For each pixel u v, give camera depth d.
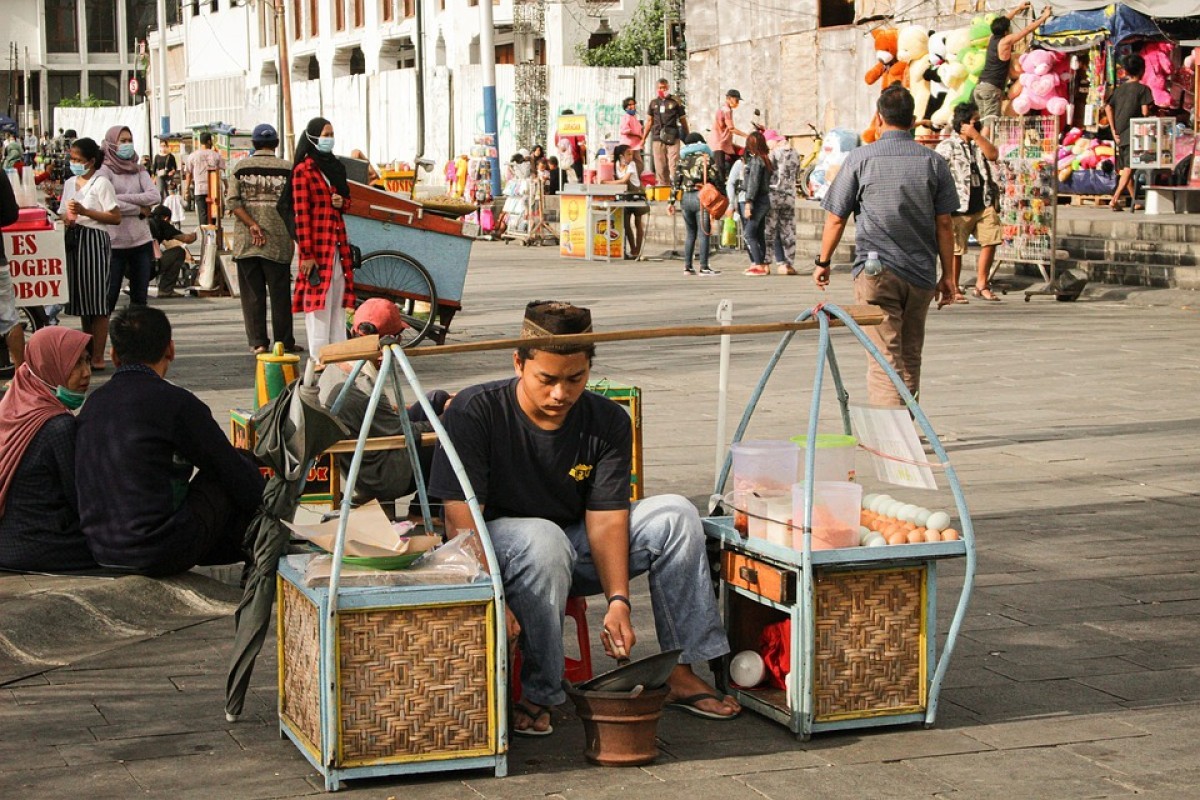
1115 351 12.62
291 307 12.73
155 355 6.02
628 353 12.95
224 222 19.78
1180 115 21.33
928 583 4.71
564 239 23.86
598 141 36.81
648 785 4.31
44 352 6.23
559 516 4.88
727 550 4.95
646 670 4.46
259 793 4.26
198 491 6.07
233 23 60.81
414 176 23.19
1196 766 4.42
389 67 49.03
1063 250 18.38
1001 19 20.53
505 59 44.12
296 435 4.61
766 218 20.11
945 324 14.45
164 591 5.98
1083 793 4.22
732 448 4.99
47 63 75.44
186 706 4.99
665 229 25.92
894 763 4.46
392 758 4.29
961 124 16.23
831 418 9.86
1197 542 6.95
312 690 4.37
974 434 9.42
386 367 4.42
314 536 4.44
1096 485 8.08
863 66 26.69
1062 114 21.92
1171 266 16.80
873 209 8.34
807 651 4.59
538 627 4.65
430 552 4.49
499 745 4.36
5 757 4.54
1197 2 20.45
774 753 4.56
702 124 32.12
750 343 13.44
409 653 4.28
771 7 29.20
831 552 4.55
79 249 11.79
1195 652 5.48
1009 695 5.05
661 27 38.34
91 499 5.90
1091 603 6.06
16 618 5.51
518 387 4.79
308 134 11.22
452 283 13.30
